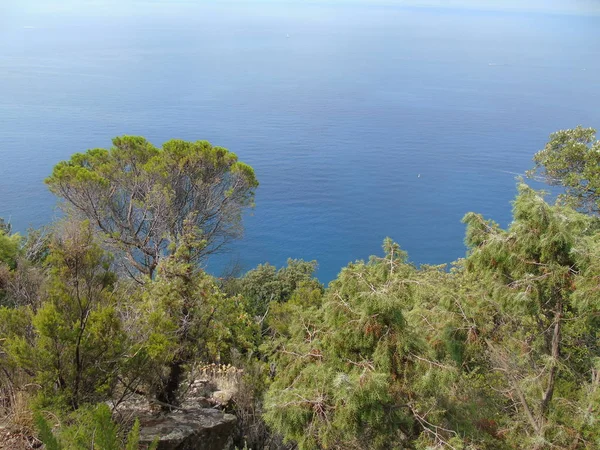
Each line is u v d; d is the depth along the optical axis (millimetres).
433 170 118250
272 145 137000
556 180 17594
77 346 6152
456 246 79438
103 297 7480
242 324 11719
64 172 17562
